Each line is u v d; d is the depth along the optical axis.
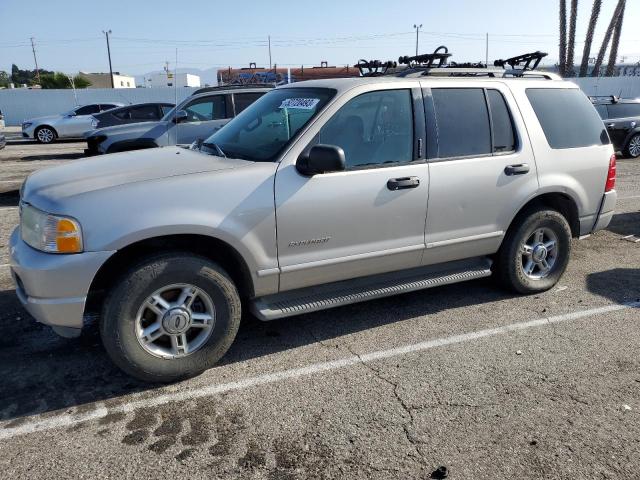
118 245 3.15
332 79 4.26
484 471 2.72
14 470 2.72
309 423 3.10
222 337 3.58
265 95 4.67
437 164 4.14
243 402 3.32
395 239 4.05
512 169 4.48
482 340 4.13
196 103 9.93
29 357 3.87
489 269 4.64
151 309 3.37
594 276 5.52
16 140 22.80
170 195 3.29
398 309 4.70
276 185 3.55
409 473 2.71
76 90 34.22
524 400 3.33
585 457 2.82
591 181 5.00
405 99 4.07
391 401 3.32
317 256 3.78
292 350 3.98
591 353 3.92
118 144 9.75
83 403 3.31
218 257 3.71
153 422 3.12
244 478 2.67
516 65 5.38
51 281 3.12
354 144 3.85
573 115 4.96
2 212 8.45
